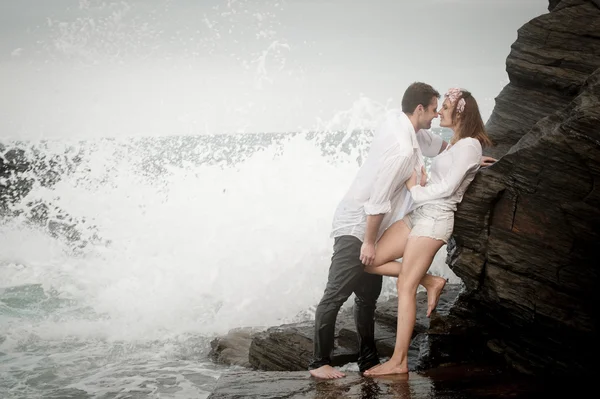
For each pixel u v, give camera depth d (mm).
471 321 5238
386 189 4480
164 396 5863
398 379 4613
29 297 9547
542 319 4664
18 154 15469
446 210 4770
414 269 4738
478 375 4703
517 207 4746
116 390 6035
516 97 6176
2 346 7500
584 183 4492
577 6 6023
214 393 4379
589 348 4566
